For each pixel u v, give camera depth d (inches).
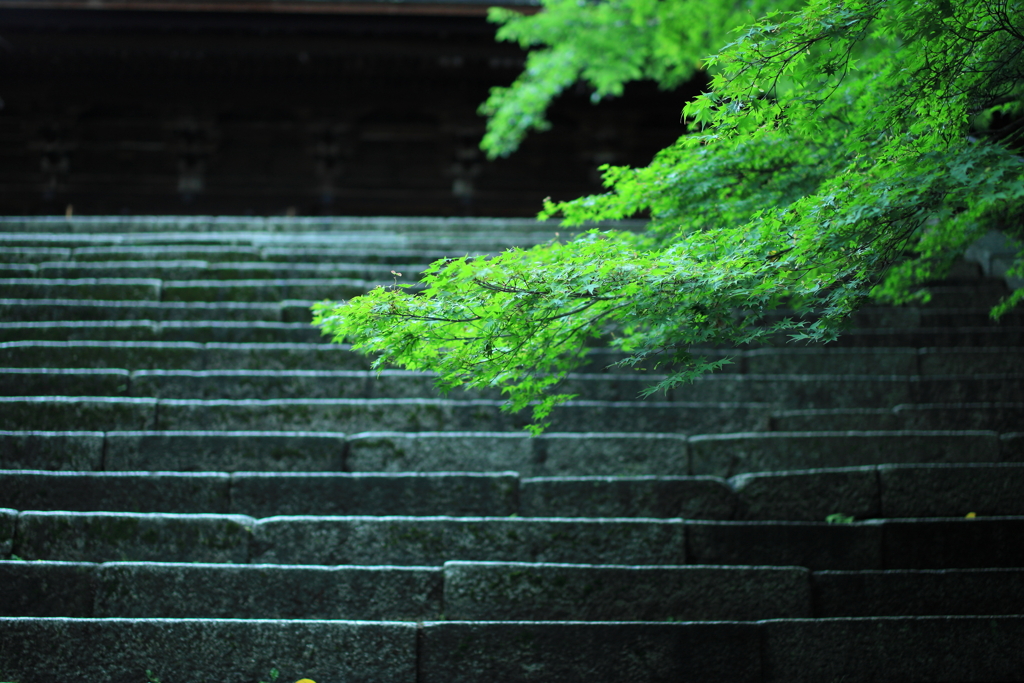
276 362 259.4
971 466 202.5
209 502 193.9
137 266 311.9
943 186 127.5
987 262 335.9
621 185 160.4
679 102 867.4
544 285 127.6
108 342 260.8
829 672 158.4
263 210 891.4
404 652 154.6
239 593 167.3
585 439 219.8
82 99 868.6
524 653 156.3
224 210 887.1
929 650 159.6
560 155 908.0
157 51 820.6
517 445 218.4
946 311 299.7
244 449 213.2
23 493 188.2
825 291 160.2
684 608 172.2
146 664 150.8
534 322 133.6
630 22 451.8
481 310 128.9
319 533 181.6
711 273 125.8
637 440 219.9
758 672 157.8
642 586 172.7
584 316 139.0
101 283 292.5
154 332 266.7
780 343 285.1
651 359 263.3
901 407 238.5
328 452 215.3
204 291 298.0
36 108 868.6
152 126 898.7
